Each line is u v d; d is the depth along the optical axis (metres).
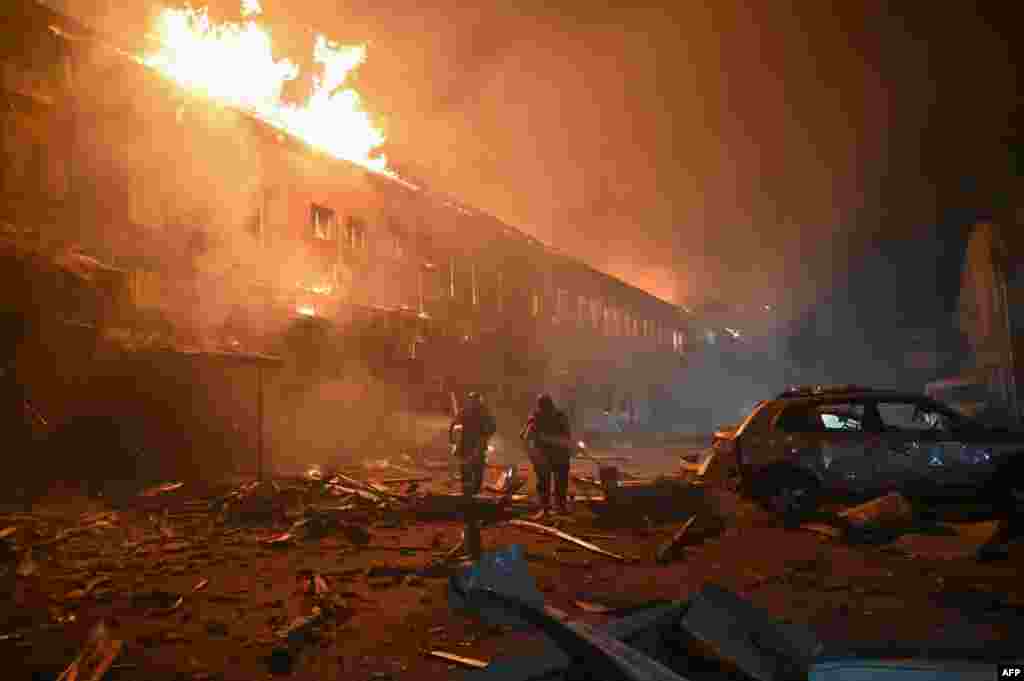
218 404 13.83
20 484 10.19
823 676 2.93
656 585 6.11
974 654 4.25
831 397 9.59
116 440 11.68
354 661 4.37
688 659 3.37
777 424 9.55
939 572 6.51
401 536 8.37
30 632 4.81
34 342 10.77
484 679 3.13
